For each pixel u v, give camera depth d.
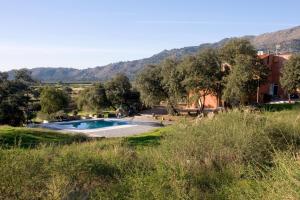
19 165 6.89
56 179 6.93
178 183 6.73
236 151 8.84
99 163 8.46
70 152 8.75
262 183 5.68
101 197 6.53
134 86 66.75
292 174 4.44
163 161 8.14
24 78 58.53
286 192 4.35
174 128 10.33
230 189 6.50
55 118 59.12
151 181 6.80
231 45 51.44
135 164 8.83
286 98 58.47
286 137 9.52
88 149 11.09
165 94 58.25
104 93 68.94
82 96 70.69
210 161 8.72
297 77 50.66
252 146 8.74
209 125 10.05
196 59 52.59
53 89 62.56
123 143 14.21
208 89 52.06
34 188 6.70
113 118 59.09
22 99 54.16
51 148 9.16
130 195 6.55
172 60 56.50
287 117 11.73
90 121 55.88
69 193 6.65
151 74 58.47
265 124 9.87
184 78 52.97
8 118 51.50
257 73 47.34
